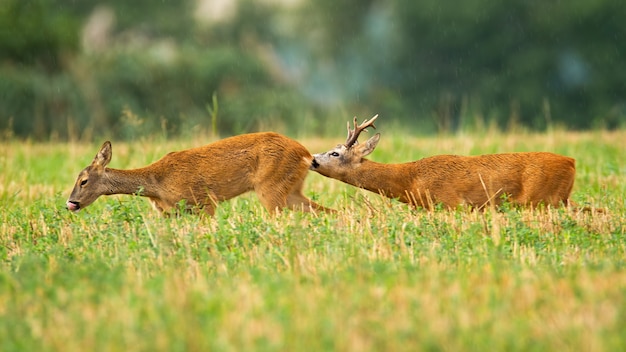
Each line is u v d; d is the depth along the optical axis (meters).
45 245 23.59
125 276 19.41
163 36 92.88
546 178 26.95
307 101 82.94
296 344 15.06
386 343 15.02
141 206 28.17
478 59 89.19
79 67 74.75
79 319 16.34
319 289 17.88
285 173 27.84
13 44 73.50
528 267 20.03
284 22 103.19
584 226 24.23
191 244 22.52
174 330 15.63
